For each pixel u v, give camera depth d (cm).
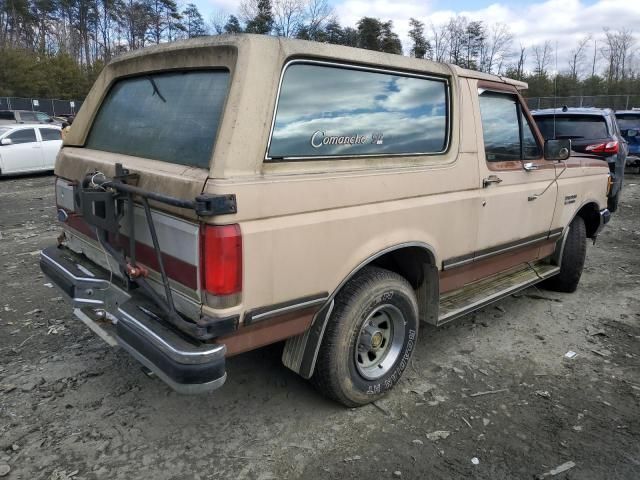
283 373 386
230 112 257
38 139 1566
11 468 286
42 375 380
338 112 303
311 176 284
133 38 6259
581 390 371
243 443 310
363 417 336
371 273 329
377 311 337
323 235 288
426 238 350
